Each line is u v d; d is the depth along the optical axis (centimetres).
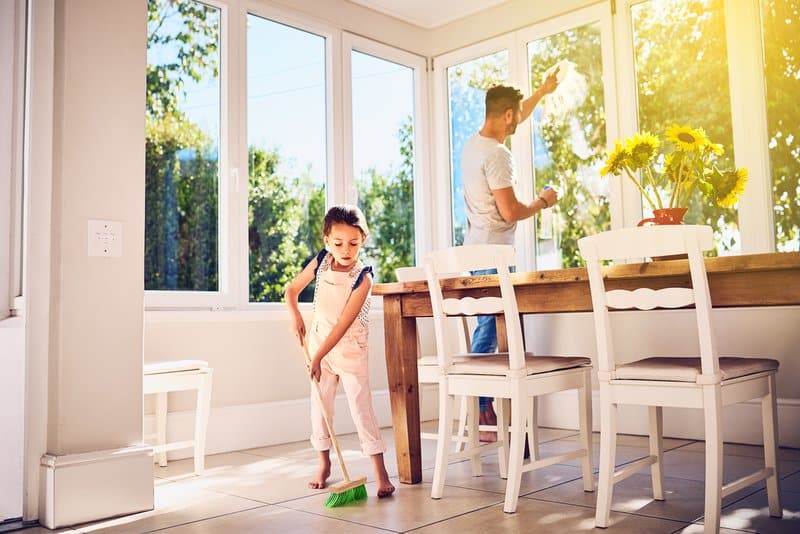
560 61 398
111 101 235
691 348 336
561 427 381
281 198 379
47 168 220
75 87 227
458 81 447
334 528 198
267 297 369
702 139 243
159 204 332
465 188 352
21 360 222
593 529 191
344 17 412
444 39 449
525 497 231
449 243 444
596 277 201
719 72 342
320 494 243
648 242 191
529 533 189
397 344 258
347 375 240
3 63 239
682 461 281
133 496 224
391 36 437
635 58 371
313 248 392
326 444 252
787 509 208
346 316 236
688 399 185
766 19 328
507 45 419
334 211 248
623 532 188
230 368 343
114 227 232
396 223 437
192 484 264
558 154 396
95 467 217
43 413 216
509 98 339
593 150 382
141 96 242
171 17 342
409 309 256
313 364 240
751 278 187
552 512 210
